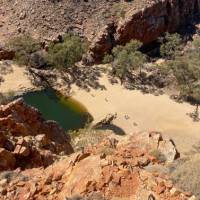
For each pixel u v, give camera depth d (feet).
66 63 350.84
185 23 433.89
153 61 387.14
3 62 359.25
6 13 398.01
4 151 126.62
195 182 87.51
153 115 315.58
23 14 393.09
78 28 391.65
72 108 324.80
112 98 333.21
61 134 184.34
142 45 398.83
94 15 398.01
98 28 389.60
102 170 91.97
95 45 378.53
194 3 443.73
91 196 86.84
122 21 390.42
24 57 358.02
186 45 406.41
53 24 388.78
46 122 181.57
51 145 155.12
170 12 409.08
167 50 386.52
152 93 339.36
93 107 325.01
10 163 126.82
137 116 314.14
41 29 386.32
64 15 393.91
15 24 390.42
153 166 100.01
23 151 131.44
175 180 89.56
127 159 104.42
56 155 139.85
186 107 324.60
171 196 82.94
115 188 87.86
